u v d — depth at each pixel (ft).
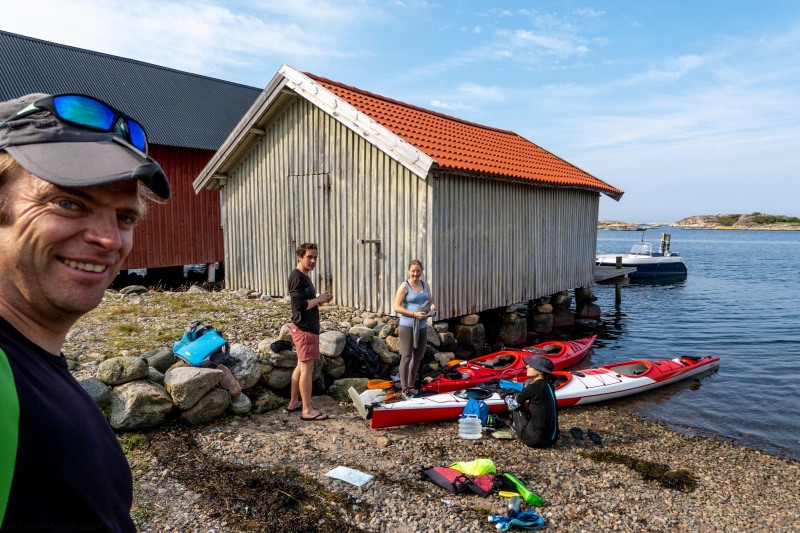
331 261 38.73
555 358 35.76
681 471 21.47
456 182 35.32
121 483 3.67
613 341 50.26
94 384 18.94
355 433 22.02
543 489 18.70
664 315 65.10
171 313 33.17
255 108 39.78
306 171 39.70
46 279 3.15
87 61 58.29
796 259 168.04
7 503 2.67
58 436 2.97
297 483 17.02
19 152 2.92
